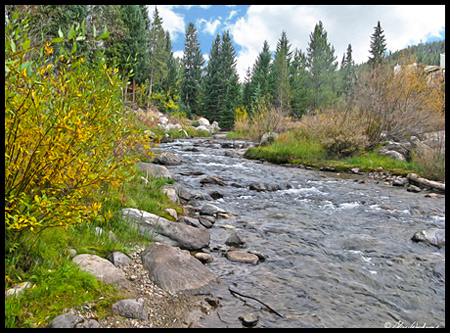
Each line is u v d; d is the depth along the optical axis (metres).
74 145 2.75
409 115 13.58
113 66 3.92
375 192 8.26
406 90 13.84
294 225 5.35
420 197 7.77
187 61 72.75
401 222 5.71
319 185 9.04
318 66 55.09
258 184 8.27
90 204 3.91
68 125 2.48
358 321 2.76
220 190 7.75
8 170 2.46
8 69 2.03
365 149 13.45
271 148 14.75
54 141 2.50
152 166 7.62
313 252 4.21
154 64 46.59
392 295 3.23
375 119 13.98
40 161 2.59
